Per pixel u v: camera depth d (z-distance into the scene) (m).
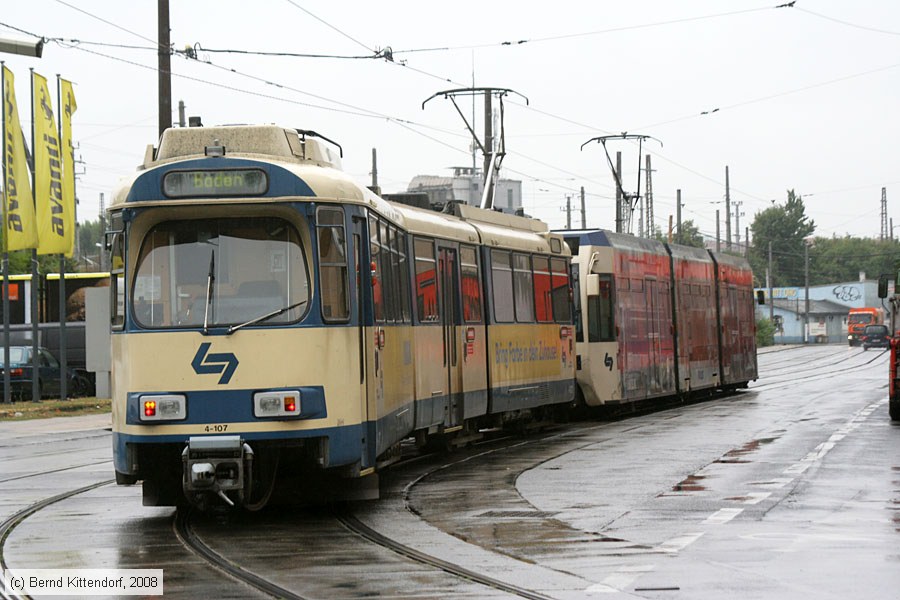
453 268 21.23
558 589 10.02
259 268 13.88
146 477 14.46
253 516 14.80
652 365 34.47
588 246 31.20
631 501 15.53
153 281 13.90
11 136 38.66
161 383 13.67
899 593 9.69
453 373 20.83
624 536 12.79
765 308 146.62
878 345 107.12
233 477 13.38
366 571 10.94
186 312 13.80
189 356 13.66
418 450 23.00
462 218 22.94
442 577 10.62
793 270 164.25
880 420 28.61
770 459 20.11
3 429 32.62
